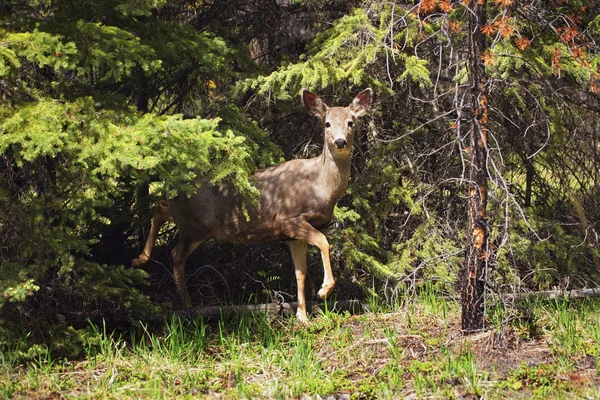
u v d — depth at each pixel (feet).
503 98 46.03
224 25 50.31
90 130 33.19
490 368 33.76
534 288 46.29
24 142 31.53
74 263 35.83
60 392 32.40
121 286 37.86
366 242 44.80
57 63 33.27
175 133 33.65
